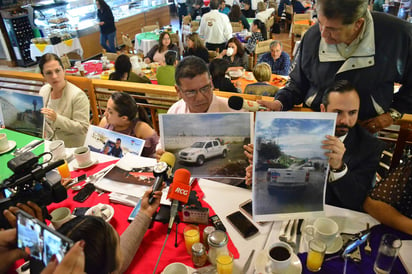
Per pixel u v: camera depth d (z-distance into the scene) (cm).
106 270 77
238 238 113
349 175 120
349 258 101
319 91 157
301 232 114
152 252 110
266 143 106
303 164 109
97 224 78
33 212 107
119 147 179
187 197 114
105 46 703
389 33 133
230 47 437
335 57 144
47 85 252
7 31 658
